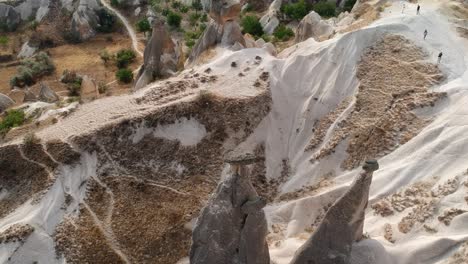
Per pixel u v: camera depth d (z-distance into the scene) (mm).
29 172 34156
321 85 39125
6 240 30250
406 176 29469
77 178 33812
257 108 37531
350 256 23594
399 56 38656
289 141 37438
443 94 33750
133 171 34531
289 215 31516
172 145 35719
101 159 34844
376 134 33438
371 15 45656
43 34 82562
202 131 36312
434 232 25438
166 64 51969
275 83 39594
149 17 83812
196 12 84938
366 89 36969
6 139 36844
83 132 35781
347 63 39344
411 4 46531
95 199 32812
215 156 35562
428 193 27688
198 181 34219
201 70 42250
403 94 35312
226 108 36969
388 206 28188
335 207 22609
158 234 30547
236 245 22797
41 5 89125
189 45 70000
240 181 21953
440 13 44156
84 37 81750
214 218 22531
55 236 30547
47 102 55531
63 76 69562
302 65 40844
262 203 21984
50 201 32375
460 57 38125
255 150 36281
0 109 58938
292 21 69688
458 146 29391
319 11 68938
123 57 72500
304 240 29000
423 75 36406
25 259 29812
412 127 32781
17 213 32094
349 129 35000
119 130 35750
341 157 34094
